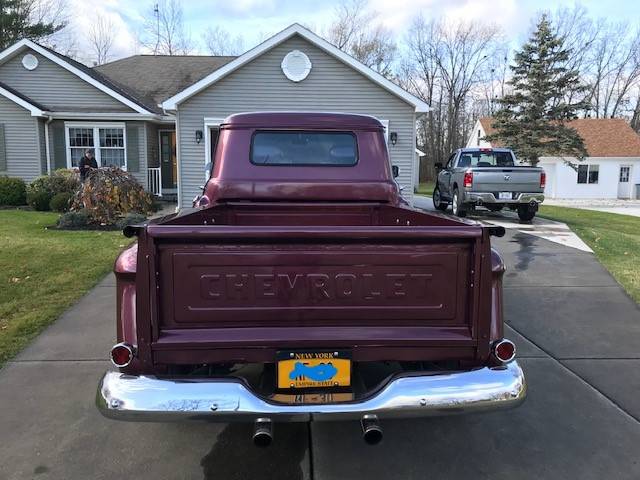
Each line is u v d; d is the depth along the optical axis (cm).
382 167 423
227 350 239
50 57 1636
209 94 1427
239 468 278
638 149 3048
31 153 1631
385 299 239
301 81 1438
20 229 986
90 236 917
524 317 528
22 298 562
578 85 2677
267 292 236
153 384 228
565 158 2886
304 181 416
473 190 1189
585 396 360
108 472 272
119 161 1705
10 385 366
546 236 1004
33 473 270
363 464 282
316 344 240
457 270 240
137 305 230
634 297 593
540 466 281
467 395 235
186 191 1452
